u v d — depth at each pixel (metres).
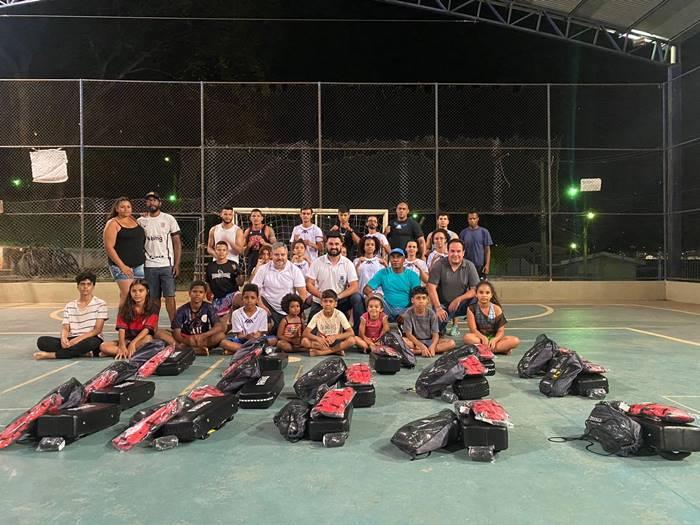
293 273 6.36
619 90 12.90
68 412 3.19
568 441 3.16
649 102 12.38
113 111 13.42
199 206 11.63
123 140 13.66
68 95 11.91
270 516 2.29
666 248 12.30
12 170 11.98
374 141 11.73
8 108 11.88
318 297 6.50
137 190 13.90
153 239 6.69
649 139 12.45
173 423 3.14
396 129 12.24
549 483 2.60
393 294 6.55
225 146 11.58
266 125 13.77
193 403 3.40
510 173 12.04
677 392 4.14
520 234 13.34
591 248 12.73
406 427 3.04
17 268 11.81
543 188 12.09
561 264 12.74
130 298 5.71
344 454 2.99
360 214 11.03
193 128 13.55
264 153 11.71
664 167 12.24
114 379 3.95
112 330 7.90
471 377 4.10
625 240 12.71
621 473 2.71
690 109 11.66
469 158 11.94
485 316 5.77
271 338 5.97
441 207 11.93
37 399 4.07
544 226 12.27
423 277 7.09
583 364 4.20
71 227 11.71
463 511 2.32
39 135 12.11
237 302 6.68
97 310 5.79
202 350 5.92
